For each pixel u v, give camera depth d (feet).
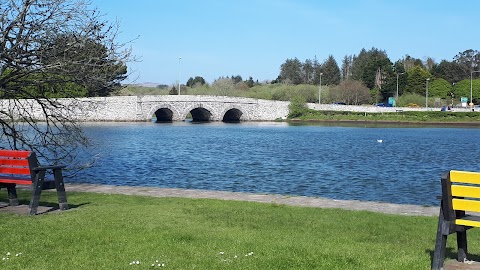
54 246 27.55
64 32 50.44
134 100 296.71
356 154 139.44
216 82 442.50
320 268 23.70
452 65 516.73
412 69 472.85
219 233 31.42
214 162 114.83
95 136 188.34
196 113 350.84
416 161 125.08
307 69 597.52
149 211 39.50
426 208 44.42
